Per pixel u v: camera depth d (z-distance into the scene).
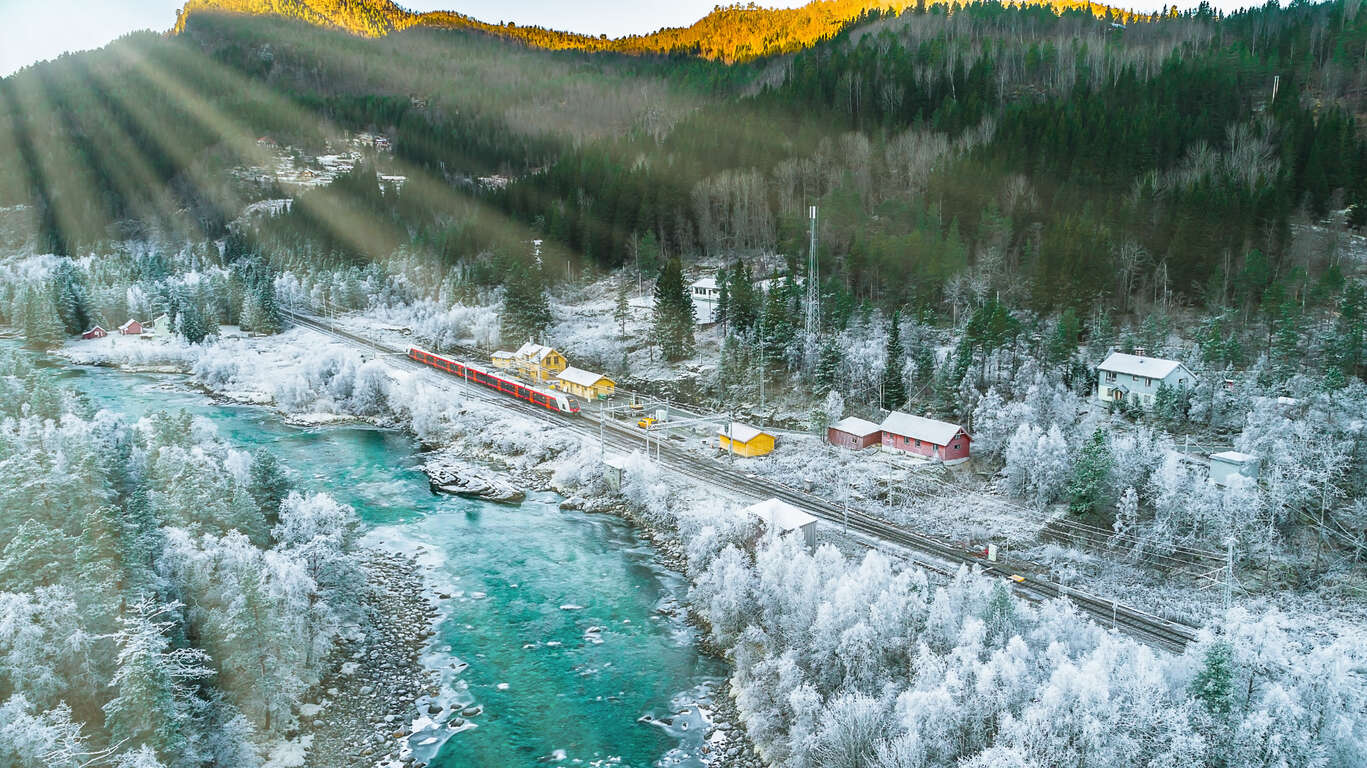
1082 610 56.28
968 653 40.78
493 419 105.31
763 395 102.31
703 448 91.56
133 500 52.53
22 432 65.56
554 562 70.19
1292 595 57.88
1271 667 38.25
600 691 52.34
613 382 117.88
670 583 66.62
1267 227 112.12
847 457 85.62
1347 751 35.75
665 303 118.94
